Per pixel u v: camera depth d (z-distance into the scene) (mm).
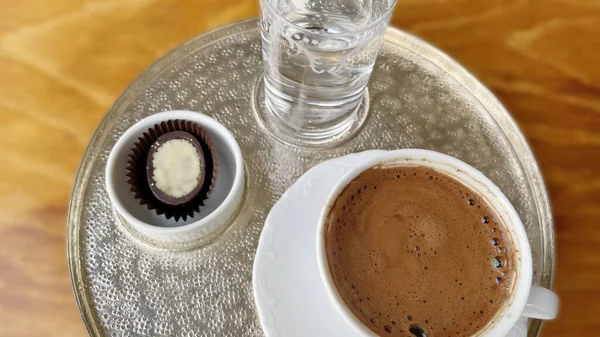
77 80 298
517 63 314
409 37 306
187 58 298
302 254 227
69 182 277
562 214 282
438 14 323
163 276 249
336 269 209
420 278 211
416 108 293
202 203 256
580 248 275
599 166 294
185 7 318
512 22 324
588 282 269
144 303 243
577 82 312
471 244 215
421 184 224
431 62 305
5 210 268
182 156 255
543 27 323
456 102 296
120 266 250
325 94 270
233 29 306
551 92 309
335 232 215
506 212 216
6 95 292
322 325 216
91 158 270
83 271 248
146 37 310
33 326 249
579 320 261
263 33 260
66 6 313
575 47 320
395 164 224
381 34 250
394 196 221
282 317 216
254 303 245
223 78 296
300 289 221
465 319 203
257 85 295
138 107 285
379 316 203
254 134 282
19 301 253
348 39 242
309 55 250
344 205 219
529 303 204
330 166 244
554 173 291
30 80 296
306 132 284
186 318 241
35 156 280
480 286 209
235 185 246
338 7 265
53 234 266
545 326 259
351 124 289
